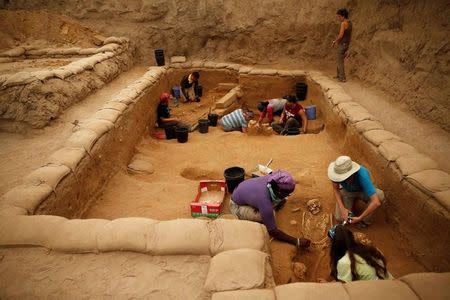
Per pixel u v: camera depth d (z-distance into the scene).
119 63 8.48
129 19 9.99
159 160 5.68
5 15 9.05
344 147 5.07
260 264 2.19
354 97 6.26
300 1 8.94
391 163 3.57
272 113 7.53
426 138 4.23
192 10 9.86
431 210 2.86
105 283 2.25
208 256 2.41
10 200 2.95
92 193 4.07
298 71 8.72
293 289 1.94
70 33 9.45
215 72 9.77
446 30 4.61
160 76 8.57
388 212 3.58
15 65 7.62
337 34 8.63
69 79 5.77
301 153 5.66
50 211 3.14
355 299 1.83
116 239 2.49
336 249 2.47
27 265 2.41
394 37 5.89
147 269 2.35
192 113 8.64
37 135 4.76
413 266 3.04
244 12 9.52
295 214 4.05
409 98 5.15
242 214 3.48
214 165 5.39
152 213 3.97
